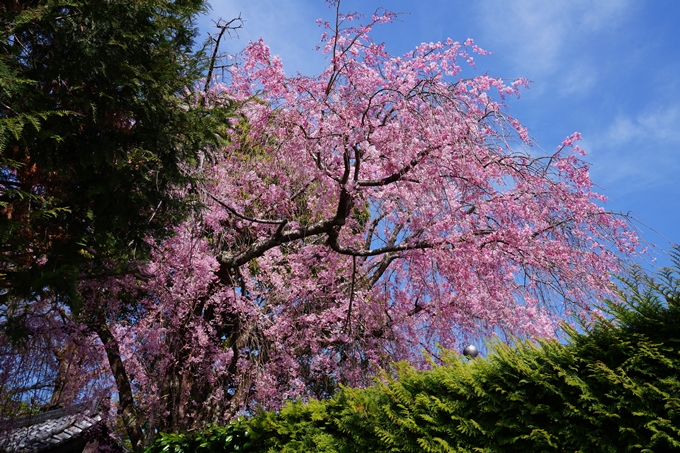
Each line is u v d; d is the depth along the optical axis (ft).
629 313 11.77
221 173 27.84
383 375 15.71
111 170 18.56
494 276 25.08
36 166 18.61
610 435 10.98
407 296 30.32
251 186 30.45
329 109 23.89
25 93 15.98
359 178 26.35
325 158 24.80
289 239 26.89
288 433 16.87
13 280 17.69
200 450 19.84
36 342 19.10
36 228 18.34
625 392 10.87
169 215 21.86
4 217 17.25
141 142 19.49
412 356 29.86
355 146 23.41
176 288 26.78
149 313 27.81
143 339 26.40
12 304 17.88
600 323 12.15
